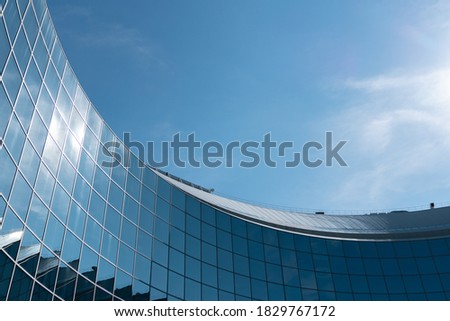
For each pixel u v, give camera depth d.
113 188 35.62
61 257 27.94
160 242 38.84
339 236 53.59
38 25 28.59
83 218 31.17
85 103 34.72
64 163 30.17
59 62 31.56
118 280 33.03
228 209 48.28
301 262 49.50
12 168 23.97
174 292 37.84
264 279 45.91
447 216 56.69
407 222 56.75
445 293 50.25
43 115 28.27
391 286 50.59
